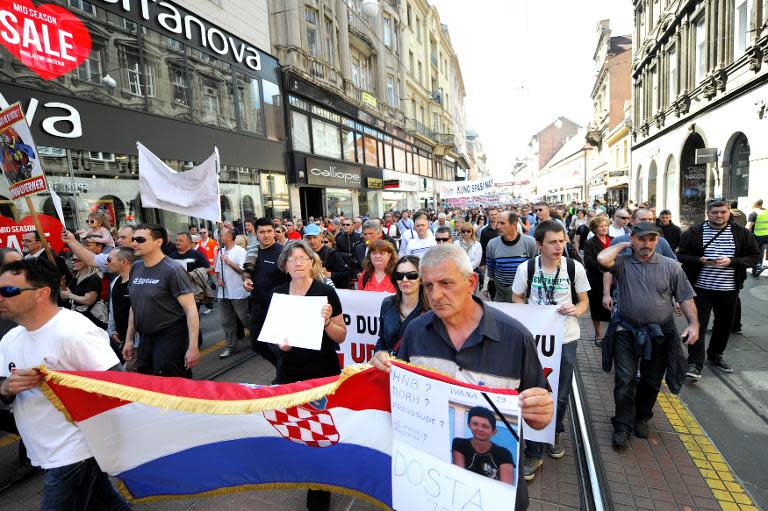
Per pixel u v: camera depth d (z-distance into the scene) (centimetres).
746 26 1134
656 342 310
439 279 151
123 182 891
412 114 3169
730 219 418
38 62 734
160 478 198
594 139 4081
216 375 482
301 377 275
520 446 131
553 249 302
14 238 614
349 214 2095
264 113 1388
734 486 263
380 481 182
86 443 185
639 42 2278
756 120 1036
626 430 306
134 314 328
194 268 546
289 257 274
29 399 184
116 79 880
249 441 194
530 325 299
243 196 1278
